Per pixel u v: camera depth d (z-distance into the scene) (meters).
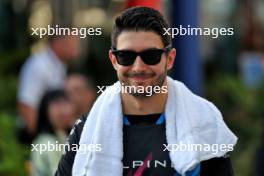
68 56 14.32
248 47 21.09
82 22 19.41
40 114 11.20
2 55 18.59
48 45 14.30
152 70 6.91
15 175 13.21
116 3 20.33
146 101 7.08
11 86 18.11
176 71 12.37
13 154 13.53
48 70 14.09
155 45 6.86
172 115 7.10
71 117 11.27
